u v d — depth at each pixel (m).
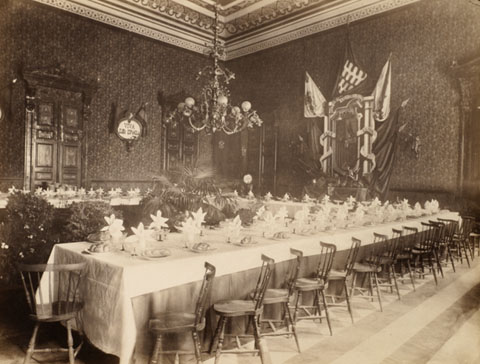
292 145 11.76
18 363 3.15
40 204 4.50
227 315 3.13
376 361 3.34
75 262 3.47
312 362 3.32
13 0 9.18
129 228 6.35
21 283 4.51
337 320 4.33
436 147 8.71
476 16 8.05
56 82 9.75
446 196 8.43
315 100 11.17
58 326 3.93
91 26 10.54
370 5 9.90
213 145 13.86
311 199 9.21
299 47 11.64
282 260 4.14
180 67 12.70
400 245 5.87
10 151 9.13
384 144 9.65
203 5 11.38
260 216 5.61
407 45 9.23
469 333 3.88
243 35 12.87
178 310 3.27
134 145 11.59
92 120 10.67
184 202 5.29
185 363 3.25
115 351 2.92
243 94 13.23
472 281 5.82
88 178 10.55
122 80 11.27
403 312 4.57
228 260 3.62
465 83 8.19
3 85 9.05
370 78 9.98
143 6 11.08
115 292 2.96
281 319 4.12
